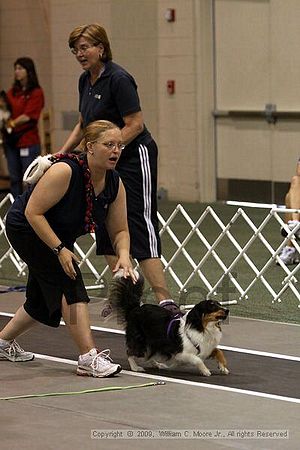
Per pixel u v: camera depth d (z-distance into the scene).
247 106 20.17
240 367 9.09
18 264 14.12
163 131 21.33
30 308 9.26
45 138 22.20
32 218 8.62
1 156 24.02
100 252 10.52
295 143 19.48
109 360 9.01
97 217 8.95
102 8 21.52
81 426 7.35
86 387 8.47
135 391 8.32
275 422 7.41
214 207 20.11
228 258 14.80
